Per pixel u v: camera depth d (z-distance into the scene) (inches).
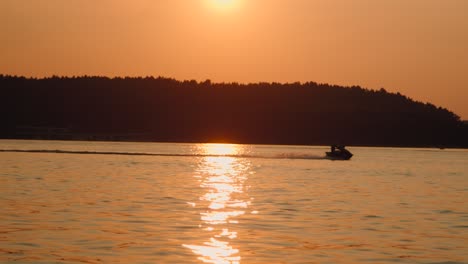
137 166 6048.2
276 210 2741.1
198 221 2377.0
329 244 1982.0
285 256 1808.6
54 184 3826.3
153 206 2800.2
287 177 4923.7
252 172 5506.9
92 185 3804.1
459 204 3100.4
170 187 3784.5
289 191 3673.7
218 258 1764.3
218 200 3093.0
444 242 2033.7
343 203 3070.9
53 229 2154.3
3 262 1690.5
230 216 2527.1
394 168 6791.3
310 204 2997.0
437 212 2773.1
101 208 2704.2
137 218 2428.6
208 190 3631.9
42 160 6786.4
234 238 2044.8
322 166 6732.3
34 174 4618.6
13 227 2186.3
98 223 2292.1
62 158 7332.7
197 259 1745.8
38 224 2253.9
